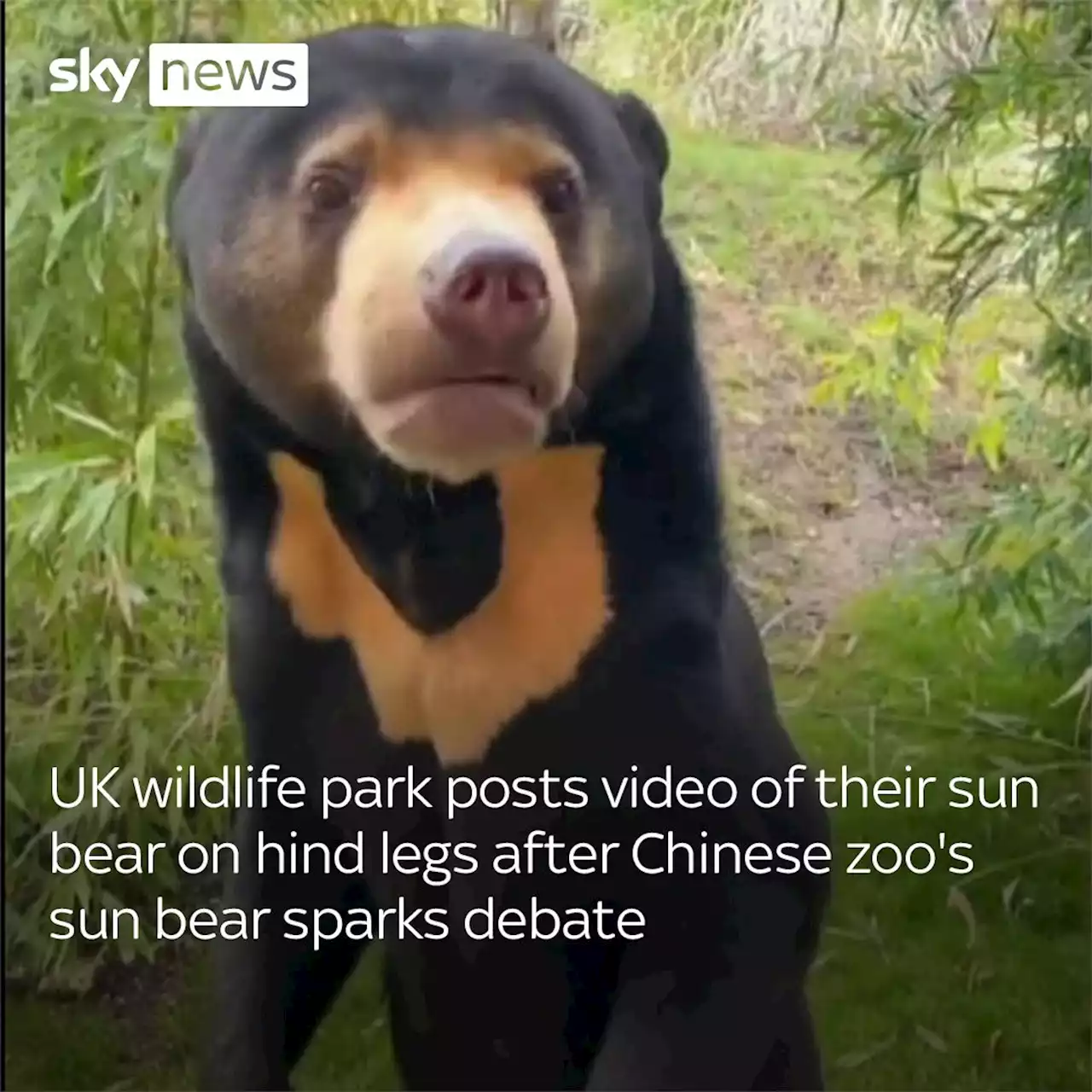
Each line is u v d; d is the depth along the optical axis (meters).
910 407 1.17
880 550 1.15
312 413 0.90
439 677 0.97
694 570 0.97
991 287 1.18
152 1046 1.14
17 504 1.22
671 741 0.96
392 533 0.95
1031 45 1.18
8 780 1.17
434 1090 1.09
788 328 1.15
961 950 1.13
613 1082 0.97
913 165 1.16
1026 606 1.16
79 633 1.20
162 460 1.18
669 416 0.96
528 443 0.83
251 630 0.99
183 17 1.13
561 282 0.83
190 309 0.96
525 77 0.87
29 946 1.15
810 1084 1.07
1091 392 1.17
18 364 1.21
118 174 1.13
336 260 0.85
